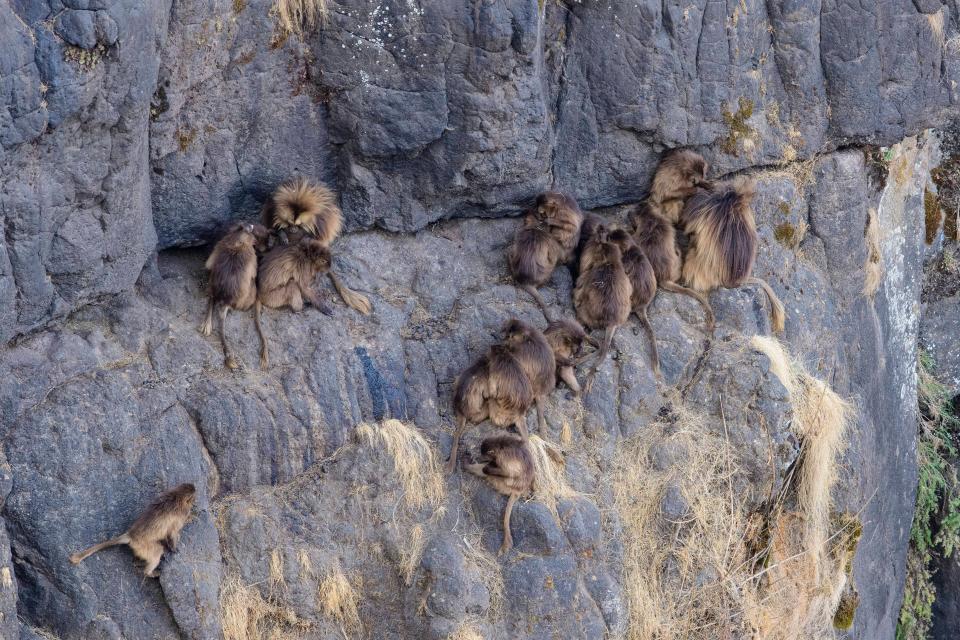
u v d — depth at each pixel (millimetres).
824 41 25562
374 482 20594
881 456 31188
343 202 22594
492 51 20938
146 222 19109
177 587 18266
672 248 23797
